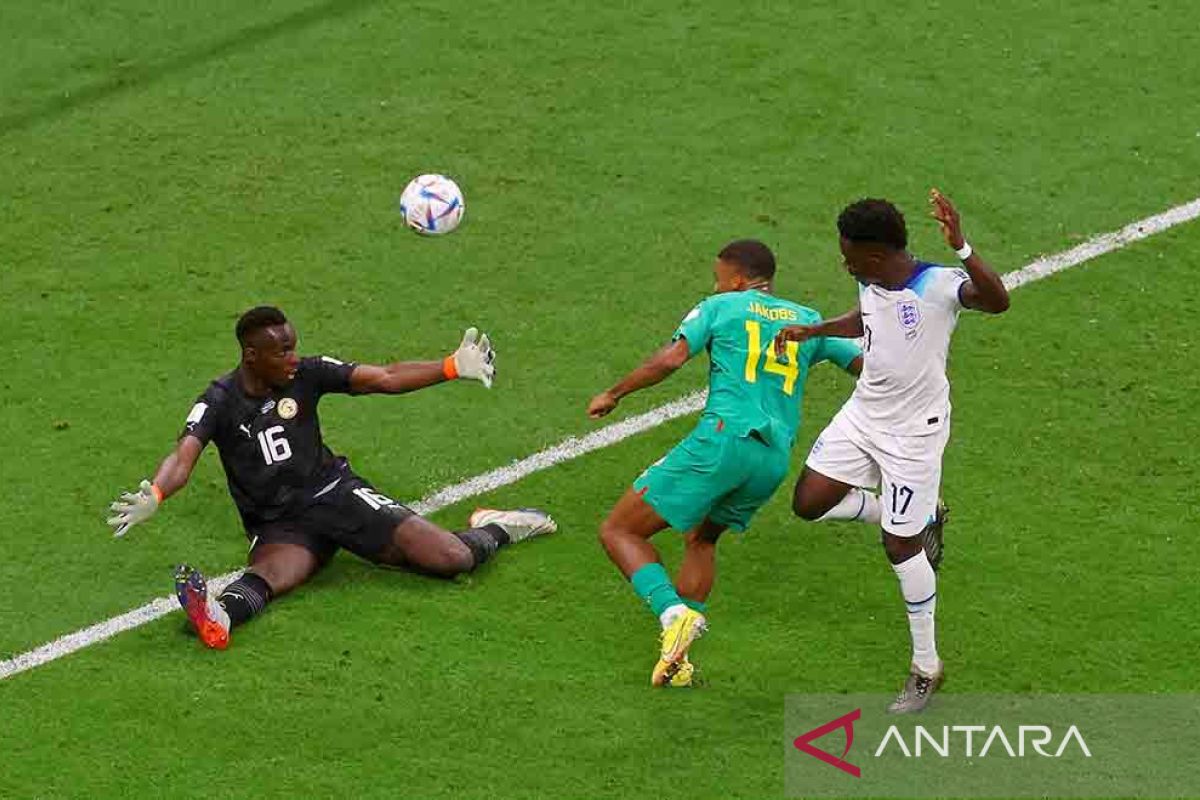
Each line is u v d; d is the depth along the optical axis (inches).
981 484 1437.0
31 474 1464.1
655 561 1233.4
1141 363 1572.3
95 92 1989.4
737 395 1242.6
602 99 1958.7
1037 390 1542.8
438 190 1449.3
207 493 1448.1
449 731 1200.8
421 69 2015.3
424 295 1686.8
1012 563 1353.3
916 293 1172.5
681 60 2018.9
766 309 1263.5
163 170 1863.9
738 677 1250.0
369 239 1761.8
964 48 2030.0
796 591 1334.9
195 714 1216.8
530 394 1560.0
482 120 1931.6
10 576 1358.3
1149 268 1692.9
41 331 1640.0
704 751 1182.9
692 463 1237.1
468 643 1280.8
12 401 1550.2
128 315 1660.9
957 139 1887.3
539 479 1460.4
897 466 1200.8
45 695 1237.7
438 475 1469.0
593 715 1214.3
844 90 1963.6
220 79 2006.6
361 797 1144.8
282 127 1926.7
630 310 1663.4
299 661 1262.3
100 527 1408.7
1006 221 1768.0
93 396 1558.8
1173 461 1456.7
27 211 1807.3
